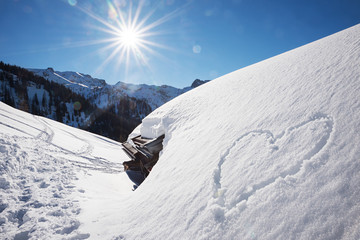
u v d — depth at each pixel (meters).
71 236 3.39
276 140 3.06
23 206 4.56
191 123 6.92
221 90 7.73
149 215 3.60
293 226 1.79
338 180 1.86
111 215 4.14
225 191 2.83
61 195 5.36
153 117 10.25
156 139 8.50
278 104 3.92
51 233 3.54
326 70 3.78
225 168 3.33
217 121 5.48
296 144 2.67
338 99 2.84
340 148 2.15
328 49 4.60
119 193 7.07
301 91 3.75
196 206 2.98
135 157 11.05
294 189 2.11
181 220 2.94
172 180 4.34
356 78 2.93
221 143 4.15
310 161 2.26
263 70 6.53
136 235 3.20
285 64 5.62
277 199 2.15
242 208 2.37
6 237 3.50
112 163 15.93
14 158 7.29
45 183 6.16
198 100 8.59
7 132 11.79
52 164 8.68
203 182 3.39
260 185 2.50
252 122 4.02
